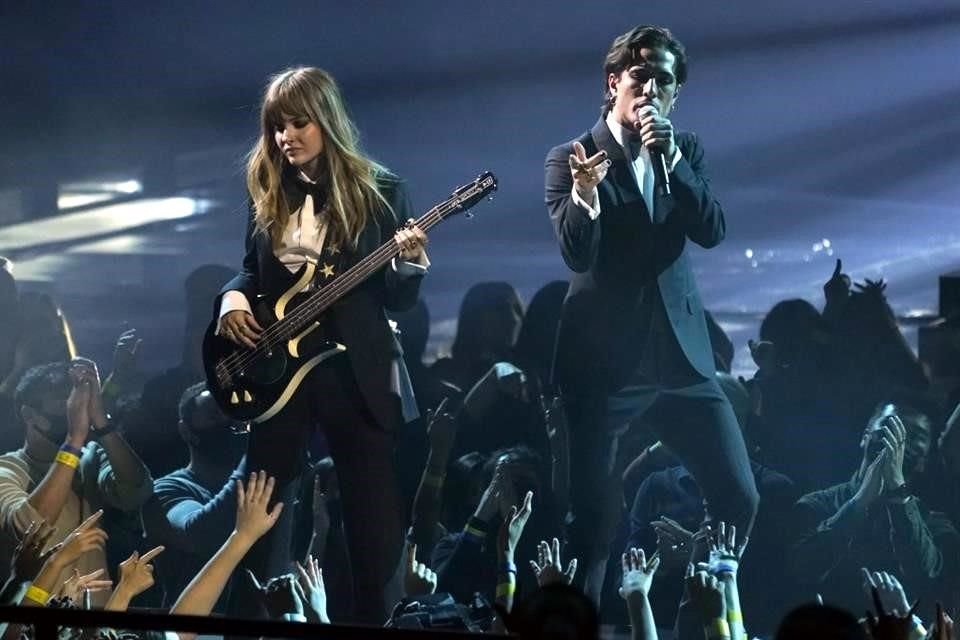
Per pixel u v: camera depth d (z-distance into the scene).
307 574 20.64
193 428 26.62
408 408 23.16
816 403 29.36
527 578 25.23
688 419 24.70
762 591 26.06
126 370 29.50
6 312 31.55
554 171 24.67
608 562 26.91
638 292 24.53
